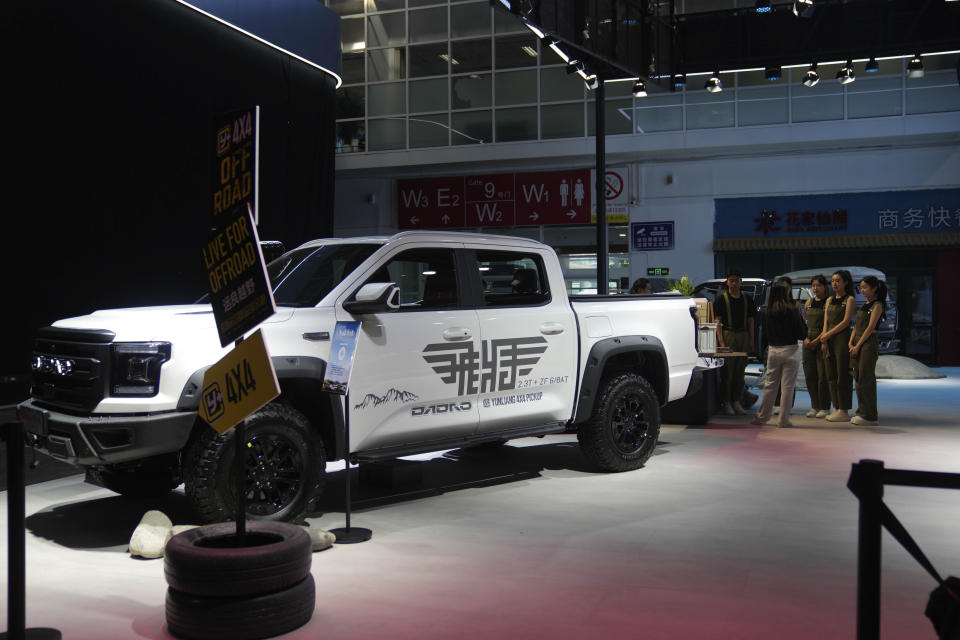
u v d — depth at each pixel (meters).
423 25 22.47
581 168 22.19
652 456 7.69
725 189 21.27
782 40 14.02
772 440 8.59
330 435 5.31
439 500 5.94
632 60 12.61
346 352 4.89
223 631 3.36
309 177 14.59
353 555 4.57
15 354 9.58
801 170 20.72
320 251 5.92
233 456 4.81
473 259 6.13
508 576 4.19
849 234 20.45
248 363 3.50
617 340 6.83
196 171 12.02
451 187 23.20
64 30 9.96
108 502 5.98
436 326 5.74
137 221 11.12
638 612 3.67
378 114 22.88
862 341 9.52
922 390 13.77
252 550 3.43
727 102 20.61
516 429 6.29
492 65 21.97
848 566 4.34
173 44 11.53
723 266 21.44
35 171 9.72
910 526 5.13
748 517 5.40
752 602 3.79
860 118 19.83
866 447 8.11
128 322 4.89
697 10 20.27
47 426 4.91
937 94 19.48
